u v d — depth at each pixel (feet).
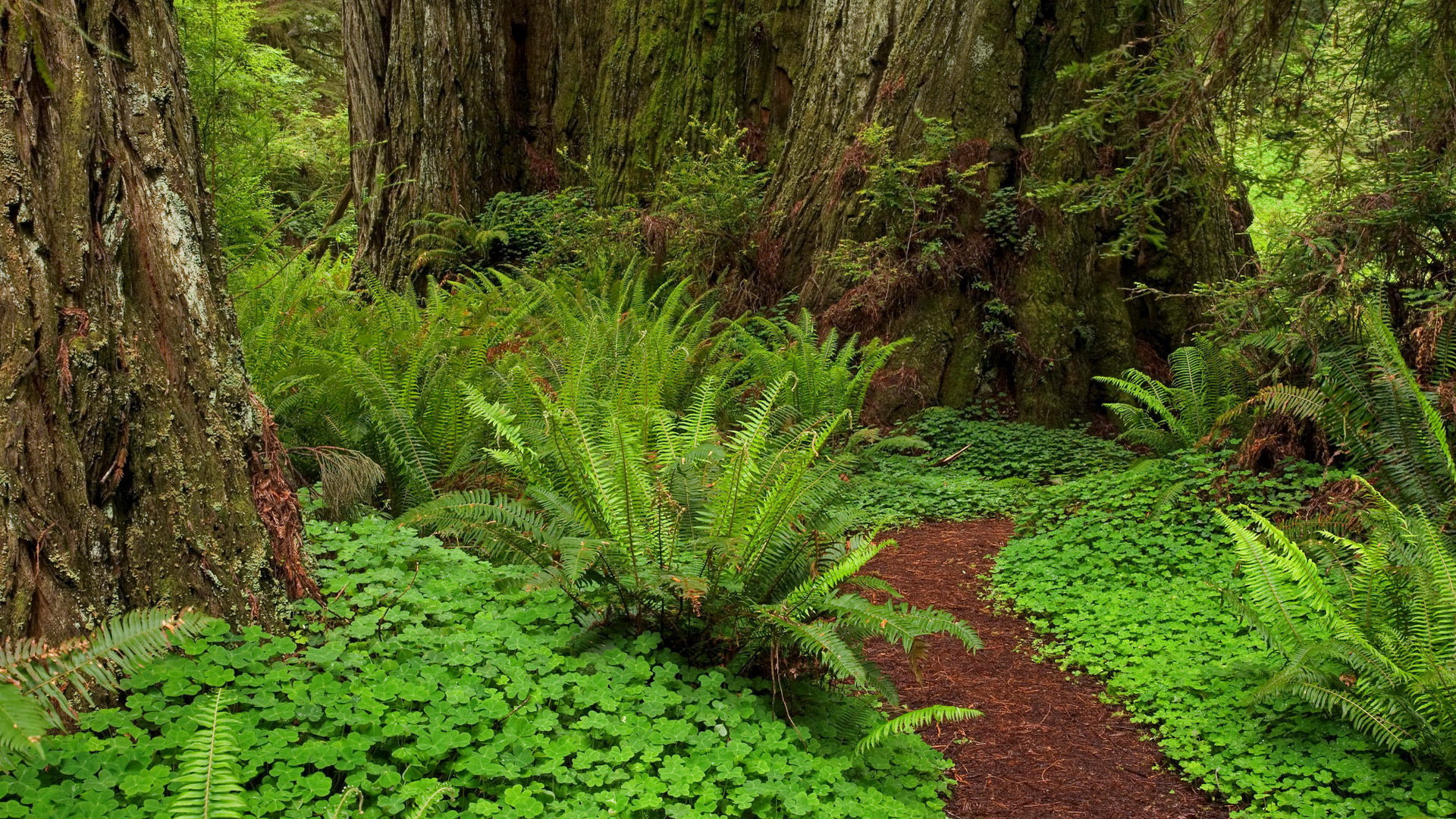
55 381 9.65
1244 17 19.93
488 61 47.09
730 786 10.73
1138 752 14.06
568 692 11.74
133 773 8.70
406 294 31.78
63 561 9.48
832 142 37.65
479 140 46.70
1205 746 13.71
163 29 11.66
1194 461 22.58
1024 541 22.54
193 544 10.89
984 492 27.20
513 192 47.24
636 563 12.94
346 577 13.56
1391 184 21.35
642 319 31.24
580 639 12.80
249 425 12.05
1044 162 33.86
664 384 24.79
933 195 34.09
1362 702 12.64
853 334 33.60
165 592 10.53
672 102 45.39
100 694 9.74
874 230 35.12
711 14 44.83
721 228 39.14
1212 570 19.19
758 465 13.60
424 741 9.92
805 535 13.42
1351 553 16.63
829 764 11.39
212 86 32.40
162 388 10.84
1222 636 16.75
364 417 18.42
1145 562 19.95
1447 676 11.84
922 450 31.24
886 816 10.73
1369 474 19.31
